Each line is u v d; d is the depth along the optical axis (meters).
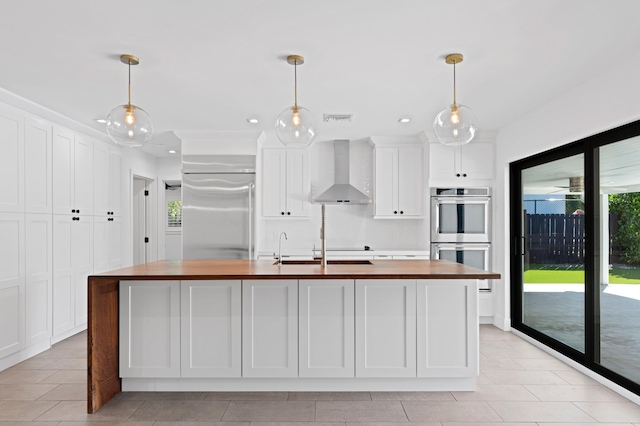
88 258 4.89
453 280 3.08
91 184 4.96
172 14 2.25
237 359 3.06
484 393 3.09
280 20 2.32
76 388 3.18
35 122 4.01
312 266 3.40
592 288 3.44
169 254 7.15
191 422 2.64
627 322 3.06
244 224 5.32
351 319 3.06
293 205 5.66
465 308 3.09
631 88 2.83
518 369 3.61
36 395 3.05
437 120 2.72
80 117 4.31
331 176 5.89
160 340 3.08
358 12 2.24
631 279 3.02
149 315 3.07
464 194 5.22
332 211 5.94
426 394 3.08
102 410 2.81
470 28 2.42
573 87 3.47
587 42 2.60
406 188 5.54
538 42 2.60
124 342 3.07
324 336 3.07
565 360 3.77
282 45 2.65
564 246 3.90
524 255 4.71
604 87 3.11
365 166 5.89
